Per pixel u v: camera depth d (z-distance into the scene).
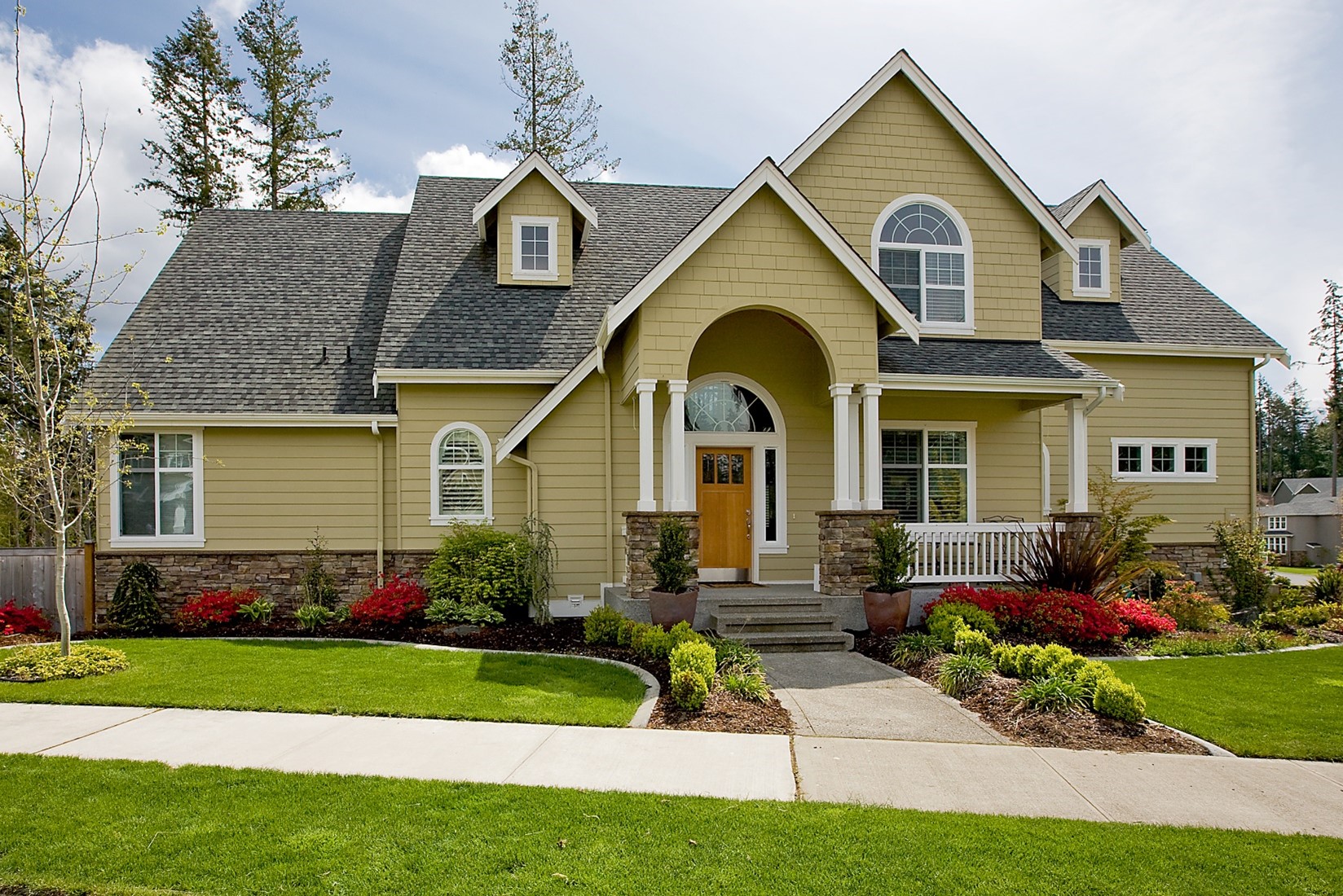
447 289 15.28
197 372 14.29
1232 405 16.77
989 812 5.37
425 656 10.11
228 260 16.91
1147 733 7.15
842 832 4.94
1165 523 15.02
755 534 14.20
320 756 6.25
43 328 9.88
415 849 4.66
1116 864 4.60
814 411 14.50
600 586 13.61
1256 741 6.93
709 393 14.36
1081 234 17.36
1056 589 11.93
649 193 18.92
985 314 15.35
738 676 8.32
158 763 6.00
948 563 12.98
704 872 4.42
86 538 18.38
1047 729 7.19
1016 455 15.29
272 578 13.93
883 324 13.14
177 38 28.44
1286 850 4.83
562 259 15.70
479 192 18.23
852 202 15.18
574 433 13.67
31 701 7.83
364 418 13.90
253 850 4.61
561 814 5.15
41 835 4.80
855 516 12.02
